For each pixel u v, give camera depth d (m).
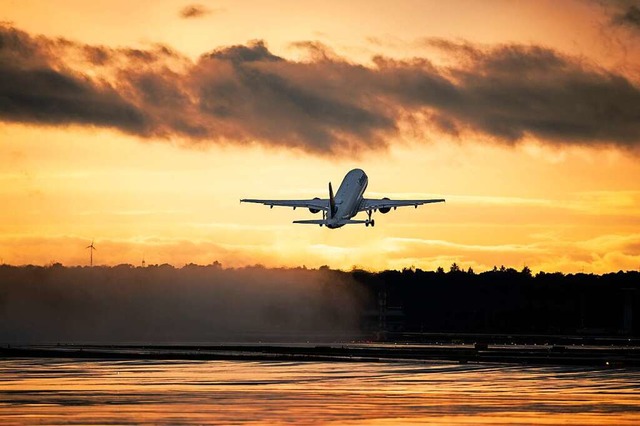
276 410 137.75
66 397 153.25
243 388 167.88
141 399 150.38
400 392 161.62
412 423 126.31
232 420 127.94
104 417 130.38
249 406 142.25
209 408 139.75
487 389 167.38
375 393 160.38
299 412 136.00
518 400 150.88
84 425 123.44
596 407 142.25
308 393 160.12
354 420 128.62
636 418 131.38
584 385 174.12
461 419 130.12
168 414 133.38
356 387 170.50
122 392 160.50
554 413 135.75
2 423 125.19
